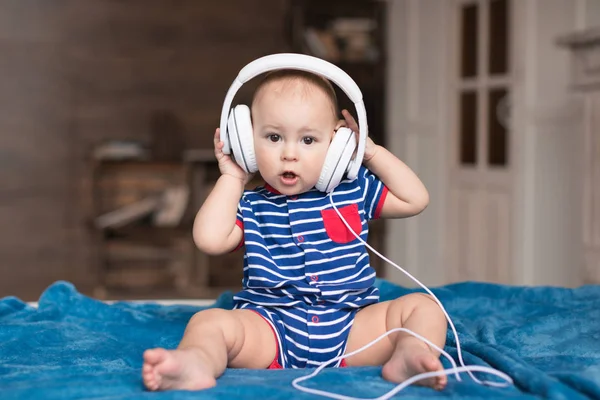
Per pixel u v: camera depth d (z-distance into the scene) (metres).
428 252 4.77
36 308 1.82
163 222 4.71
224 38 5.21
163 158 4.99
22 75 4.98
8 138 4.98
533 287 1.95
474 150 4.31
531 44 3.81
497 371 1.14
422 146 4.82
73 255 5.03
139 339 1.57
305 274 1.37
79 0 5.03
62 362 1.34
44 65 5.00
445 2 4.54
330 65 1.29
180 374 1.07
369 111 5.11
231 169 1.40
